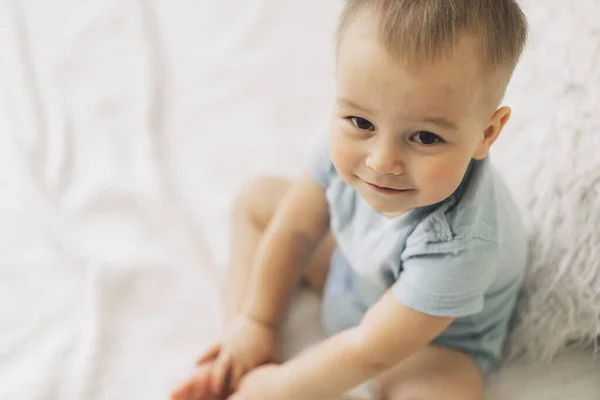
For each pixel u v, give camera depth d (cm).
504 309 79
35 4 125
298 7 120
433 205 69
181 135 110
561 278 77
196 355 86
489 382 80
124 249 96
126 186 103
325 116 110
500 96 61
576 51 78
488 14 58
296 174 104
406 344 72
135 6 123
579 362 79
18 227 98
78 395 81
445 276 69
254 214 93
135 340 87
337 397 79
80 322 88
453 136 59
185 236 98
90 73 118
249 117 111
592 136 75
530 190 80
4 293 91
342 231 78
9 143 108
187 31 121
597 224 74
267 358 84
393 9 57
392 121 58
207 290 92
